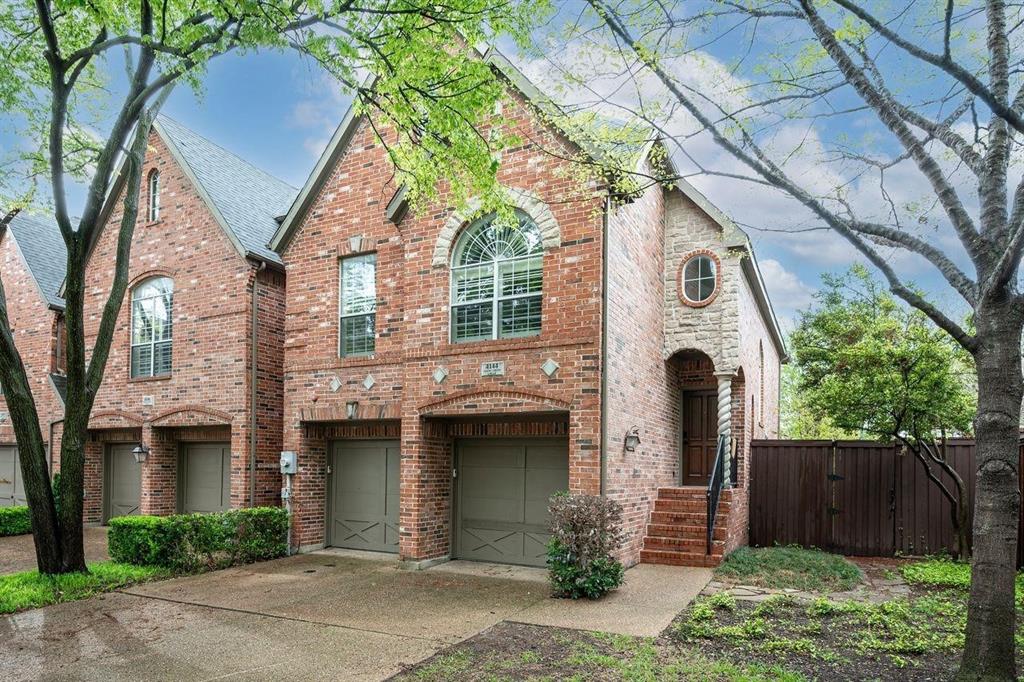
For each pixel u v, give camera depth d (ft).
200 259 47.67
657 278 42.73
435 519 37.55
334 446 43.78
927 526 41.47
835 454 44.24
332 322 42.24
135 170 35.68
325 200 43.47
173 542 34.96
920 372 37.42
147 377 49.60
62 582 31.24
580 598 28.94
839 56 19.90
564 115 24.85
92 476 54.75
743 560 35.94
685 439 47.98
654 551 36.29
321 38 24.90
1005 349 17.80
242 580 33.63
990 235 18.65
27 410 32.91
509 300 35.47
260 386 45.57
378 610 27.45
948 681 18.56
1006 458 17.52
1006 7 19.58
